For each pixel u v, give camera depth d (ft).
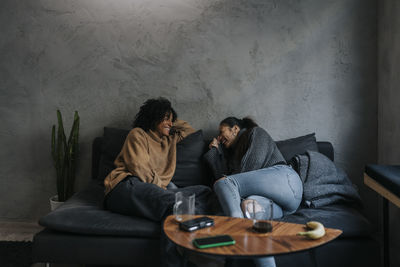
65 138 8.63
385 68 8.07
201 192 7.14
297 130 8.80
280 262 5.54
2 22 9.09
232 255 3.81
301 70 8.69
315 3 8.57
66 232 5.87
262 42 8.73
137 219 6.02
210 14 8.78
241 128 7.91
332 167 7.25
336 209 6.44
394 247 7.57
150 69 8.99
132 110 9.09
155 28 8.90
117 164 7.25
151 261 5.71
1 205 9.34
